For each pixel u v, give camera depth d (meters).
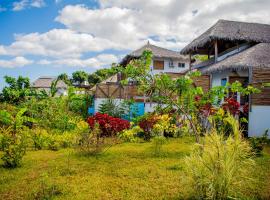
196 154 6.04
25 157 10.15
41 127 16.17
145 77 9.08
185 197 5.84
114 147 12.03
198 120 10.91
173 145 12.22
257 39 22.28
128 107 22.34
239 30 23.55
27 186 6.72
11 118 13.25
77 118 19.88
